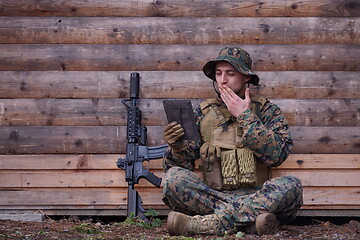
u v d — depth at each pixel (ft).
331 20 19.08
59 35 19.06
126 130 18.80
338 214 18.60
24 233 14.19
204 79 18.94
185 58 18.99
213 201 15.06
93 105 18.93
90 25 19.06
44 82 18.95
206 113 15.97
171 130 14.51
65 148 18.74
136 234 14.87
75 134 18.80
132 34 19.06
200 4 19.07
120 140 18.81
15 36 19.01
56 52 19.04
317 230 16.06
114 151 18.79
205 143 15.56
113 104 18.95
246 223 14.19
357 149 18.74
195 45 19.04
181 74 18.98
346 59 18.99
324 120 18.81
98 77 18.99
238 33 18.99
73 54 19.02
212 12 19.07
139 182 18.70
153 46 19.06
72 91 18.95
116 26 19.06
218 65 16.06
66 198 18.62
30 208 18.58
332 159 18.63
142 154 17.92
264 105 15.99
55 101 18.94
